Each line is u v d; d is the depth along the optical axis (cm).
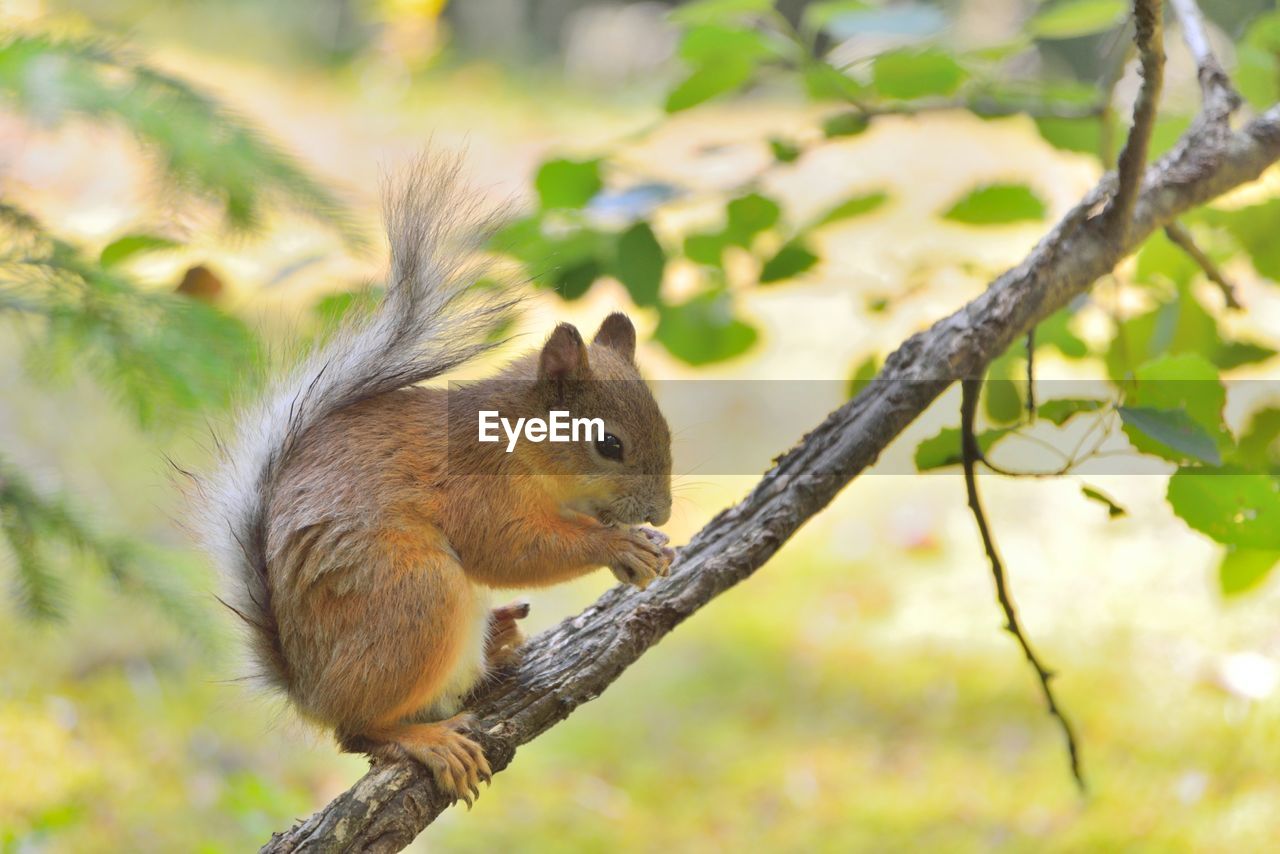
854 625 318
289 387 239
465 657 237
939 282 267
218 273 253
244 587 238
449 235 238
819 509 239
